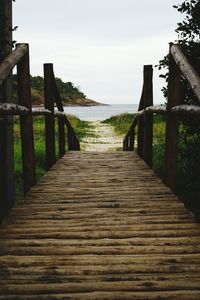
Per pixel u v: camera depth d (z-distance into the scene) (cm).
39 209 412
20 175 793
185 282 254
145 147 689
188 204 522
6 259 286
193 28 444
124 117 3062
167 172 502
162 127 1772
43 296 238
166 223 367
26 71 486
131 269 273
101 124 3086
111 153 840
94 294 240
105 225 361
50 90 673
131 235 336
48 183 539
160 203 430
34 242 318
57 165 691
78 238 332
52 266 278
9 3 444
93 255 296
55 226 359
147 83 677
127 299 236
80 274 269
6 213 468
